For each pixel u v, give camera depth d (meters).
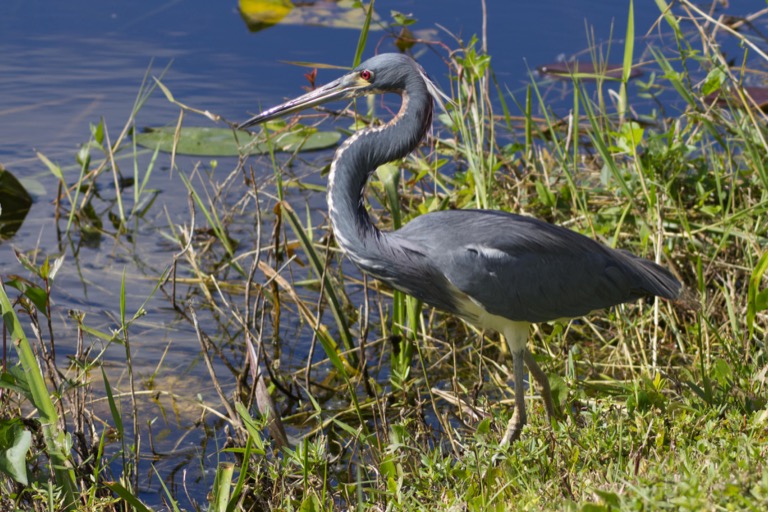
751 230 11.47
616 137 11.65
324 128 16.84
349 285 12.81
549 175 12.98
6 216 14.21
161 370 10.77
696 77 15.91
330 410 10.23
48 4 20.84
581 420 8.64
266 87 16.84
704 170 11.88
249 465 8.49
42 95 16.89
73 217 14.12
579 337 11.55
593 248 9.00
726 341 9.77
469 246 8.53
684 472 6.04
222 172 15.34
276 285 11.08
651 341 10.62
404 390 9.77
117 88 17.19
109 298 12.24
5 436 7.09
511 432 8.54
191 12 20.41
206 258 13.30
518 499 6.67
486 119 14.14
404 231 8.92
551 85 16.64
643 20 18.58
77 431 8.38
